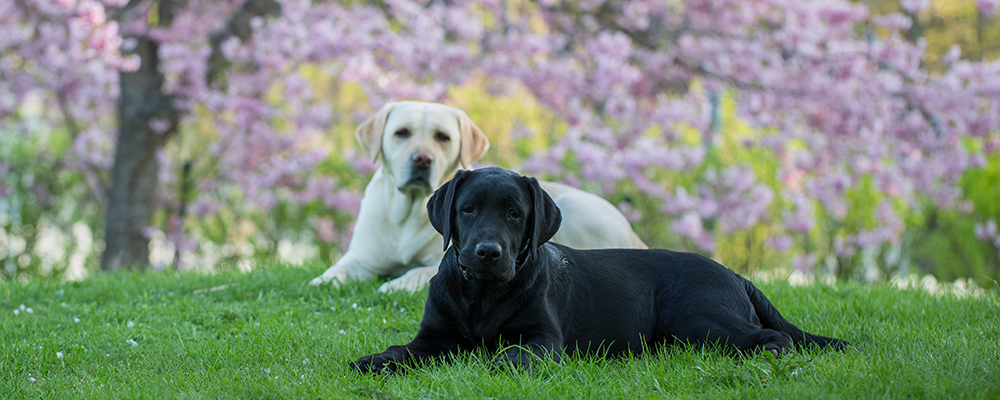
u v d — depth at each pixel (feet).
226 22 42.24
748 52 41.63
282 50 38.47
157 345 13.75
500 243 10.85
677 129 44.47
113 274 24.49
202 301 18.11
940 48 83.20
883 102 39.58
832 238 43.45
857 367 10.54
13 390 10.94
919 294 19.43
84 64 39.22
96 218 53.83
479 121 52.85
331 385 10.52
